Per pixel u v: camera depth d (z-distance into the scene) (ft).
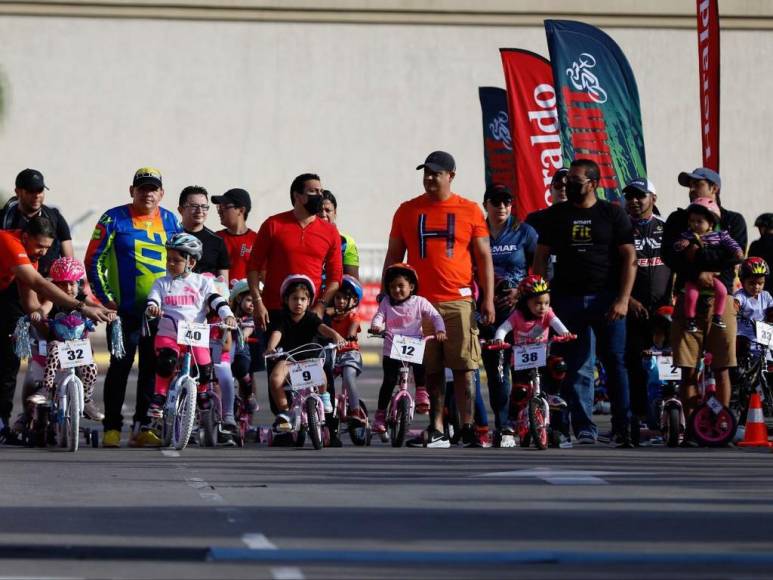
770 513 90.43
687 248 133.49
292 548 77.20
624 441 133.69
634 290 140.05
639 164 164.25
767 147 390.63
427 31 385.50
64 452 125.80
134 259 133.39
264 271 138.92
